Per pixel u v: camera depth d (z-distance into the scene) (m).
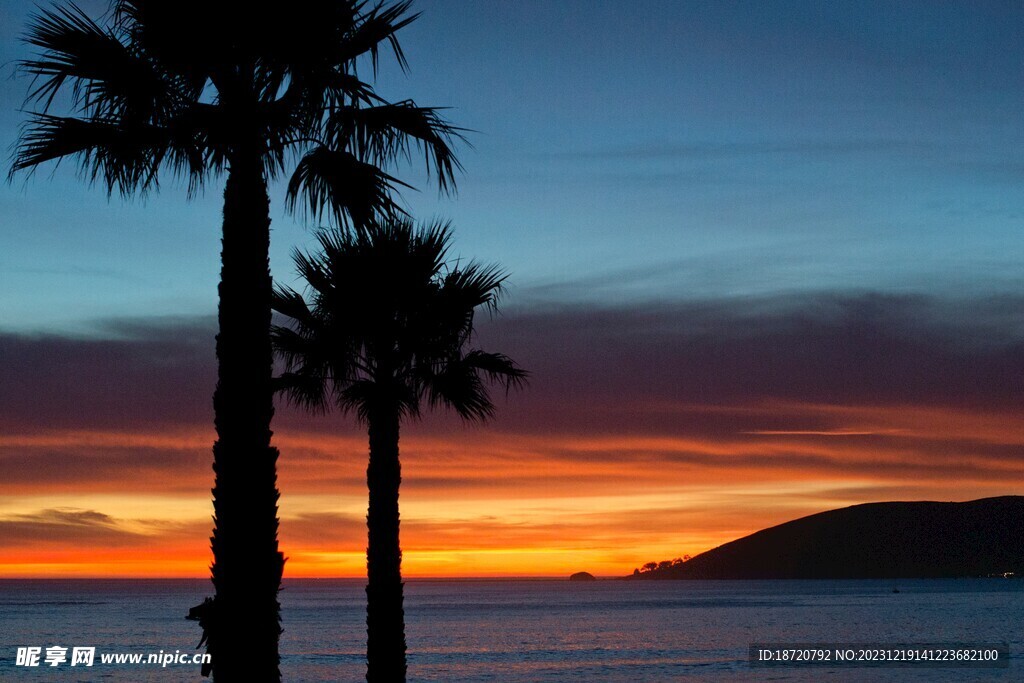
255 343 9.32
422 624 104.94
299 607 168.75
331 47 9.70
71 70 9.56
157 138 9.82
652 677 49.12
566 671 52.69
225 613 8.94
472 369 17.20
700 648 67.31
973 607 132.75
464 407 17.05
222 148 9.73
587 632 88.12
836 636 77.69
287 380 16.80
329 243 16.69
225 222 9.57
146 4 9.44
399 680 16.16
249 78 9.82
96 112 9.80
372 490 16.56
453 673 51.97
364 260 16.45
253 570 9.00
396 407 16.61
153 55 9.69
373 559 16.41
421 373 17.09
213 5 9.39
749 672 51.03
